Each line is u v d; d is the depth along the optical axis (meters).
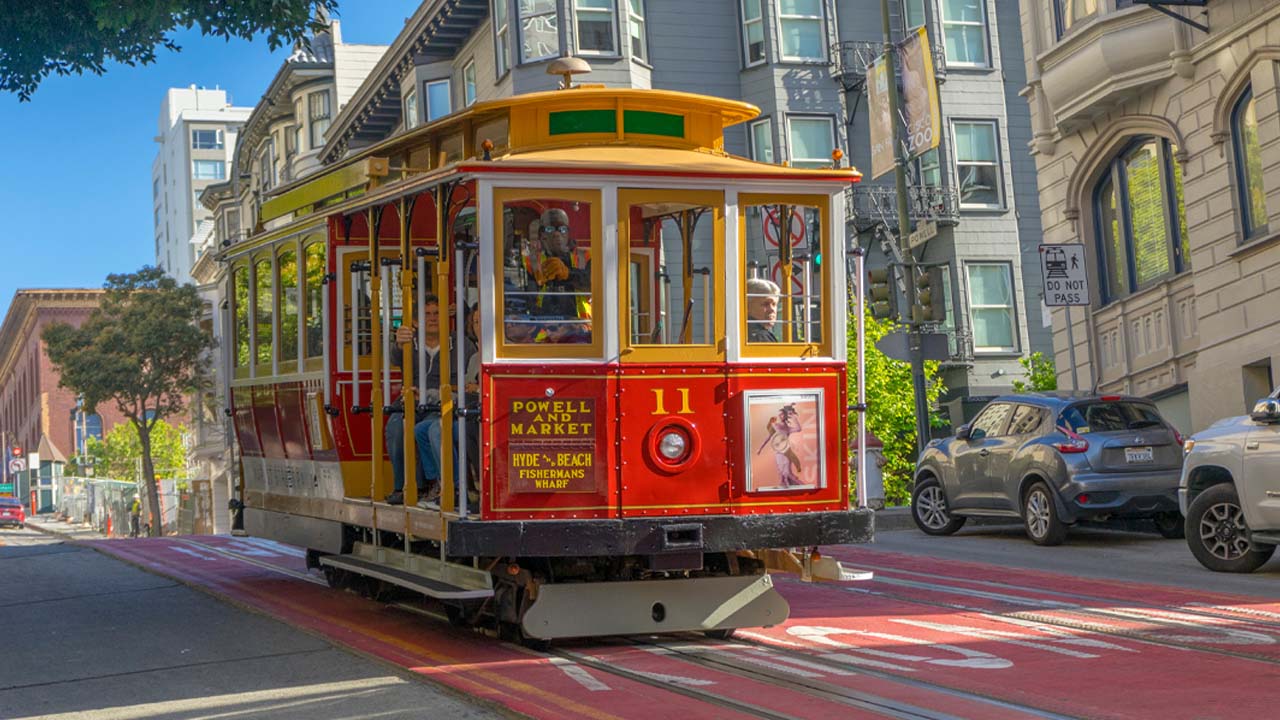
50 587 14.71
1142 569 13.98
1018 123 37.00
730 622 9.45
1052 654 8.80
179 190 135.38
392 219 11.32
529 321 8.98
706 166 9.18
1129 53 21.39
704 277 9.34
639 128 9.73
